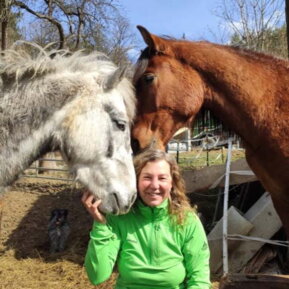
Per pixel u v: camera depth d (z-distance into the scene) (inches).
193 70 138.0
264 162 137.8
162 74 135.9
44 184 435.5
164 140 137.9
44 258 269.7
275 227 220.8
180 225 93.4
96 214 94.4
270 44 446.6
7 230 328.2
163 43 139.3
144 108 137.1
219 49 140.6
